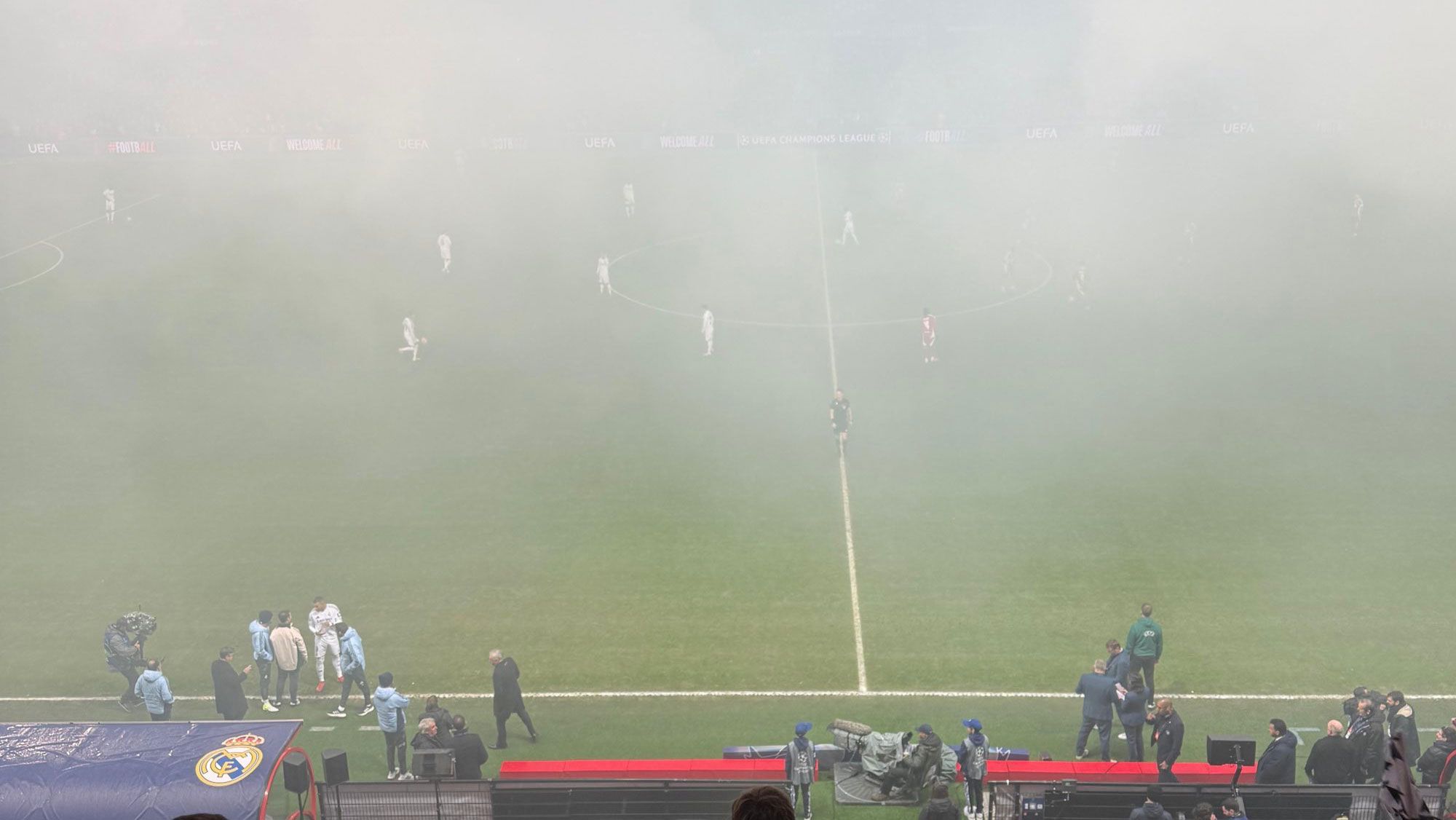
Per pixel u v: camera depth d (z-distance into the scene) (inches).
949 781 770.2
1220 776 749.9
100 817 554.6
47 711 919.7
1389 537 1145.4
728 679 944.9
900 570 1112.2
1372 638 973.2
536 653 991.6
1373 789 659.4
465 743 750.5
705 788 677.9
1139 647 857.5
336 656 943.0
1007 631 1002.7
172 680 965.8
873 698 912.3
